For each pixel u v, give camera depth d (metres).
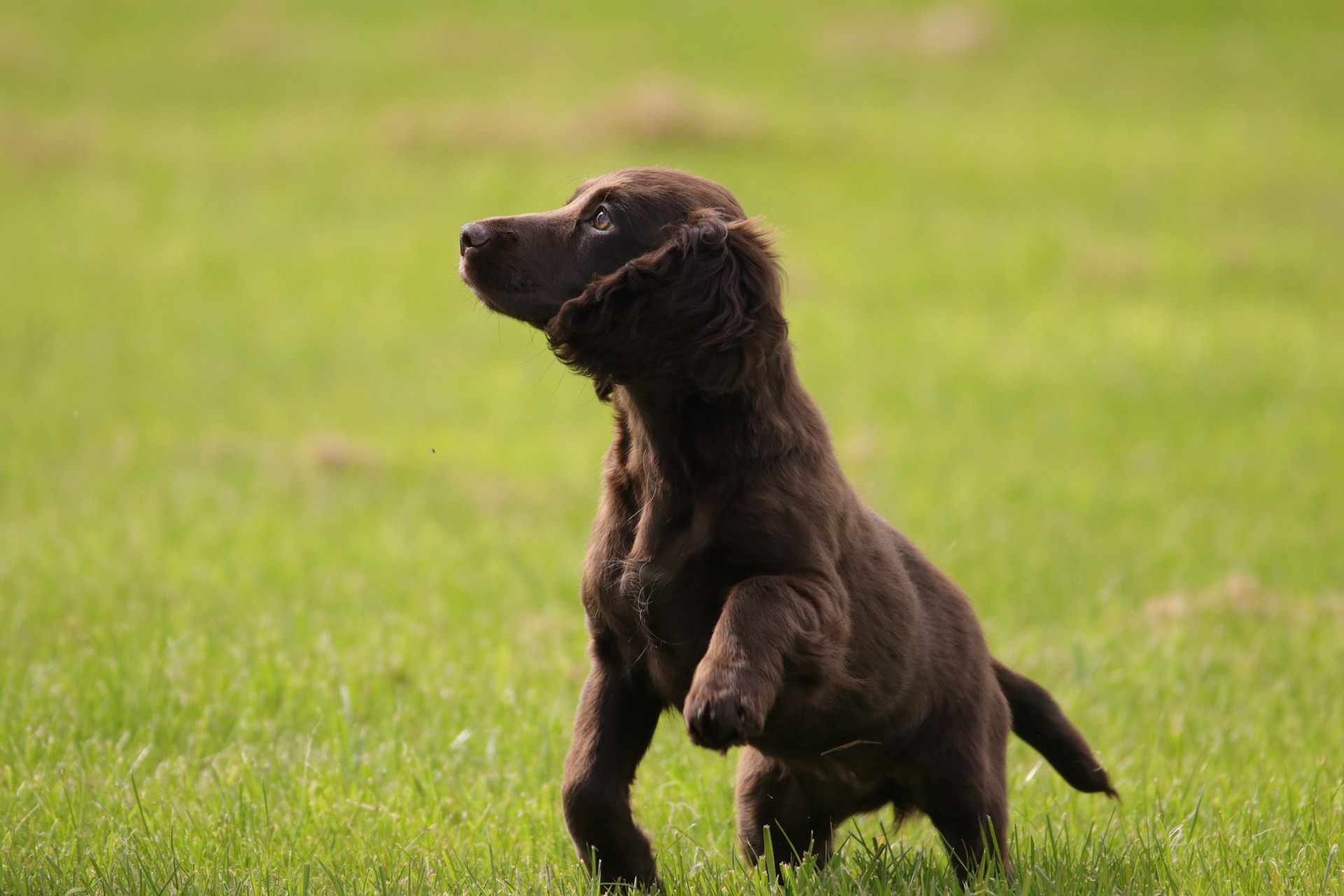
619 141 29.80
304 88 35.12
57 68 35.88
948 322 20.89
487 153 29.77
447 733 7.39
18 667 8.09
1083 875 5.56
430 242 25.22
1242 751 7.30
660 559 5.28
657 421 5.29
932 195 27.41
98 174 28.77
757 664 4.83
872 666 5.54
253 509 12.86
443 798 6.63
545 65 36.91
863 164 29.05
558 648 8.94
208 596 9.84
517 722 7.50
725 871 5.85
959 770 5.77
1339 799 6.65
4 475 13.55
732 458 5.21
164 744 7.25
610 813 5.36
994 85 35.69
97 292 22.45
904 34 39.66
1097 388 18.17
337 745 7.17
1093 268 23.30
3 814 6.24
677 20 41.31
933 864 5.88
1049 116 33.06
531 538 12.21
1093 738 7.68
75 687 7.64
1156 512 13.30
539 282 5.48
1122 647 9.12
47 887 5.38
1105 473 14.74
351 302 22.27
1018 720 6.32
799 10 42.31
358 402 17.73
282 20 40.62
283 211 26.86
